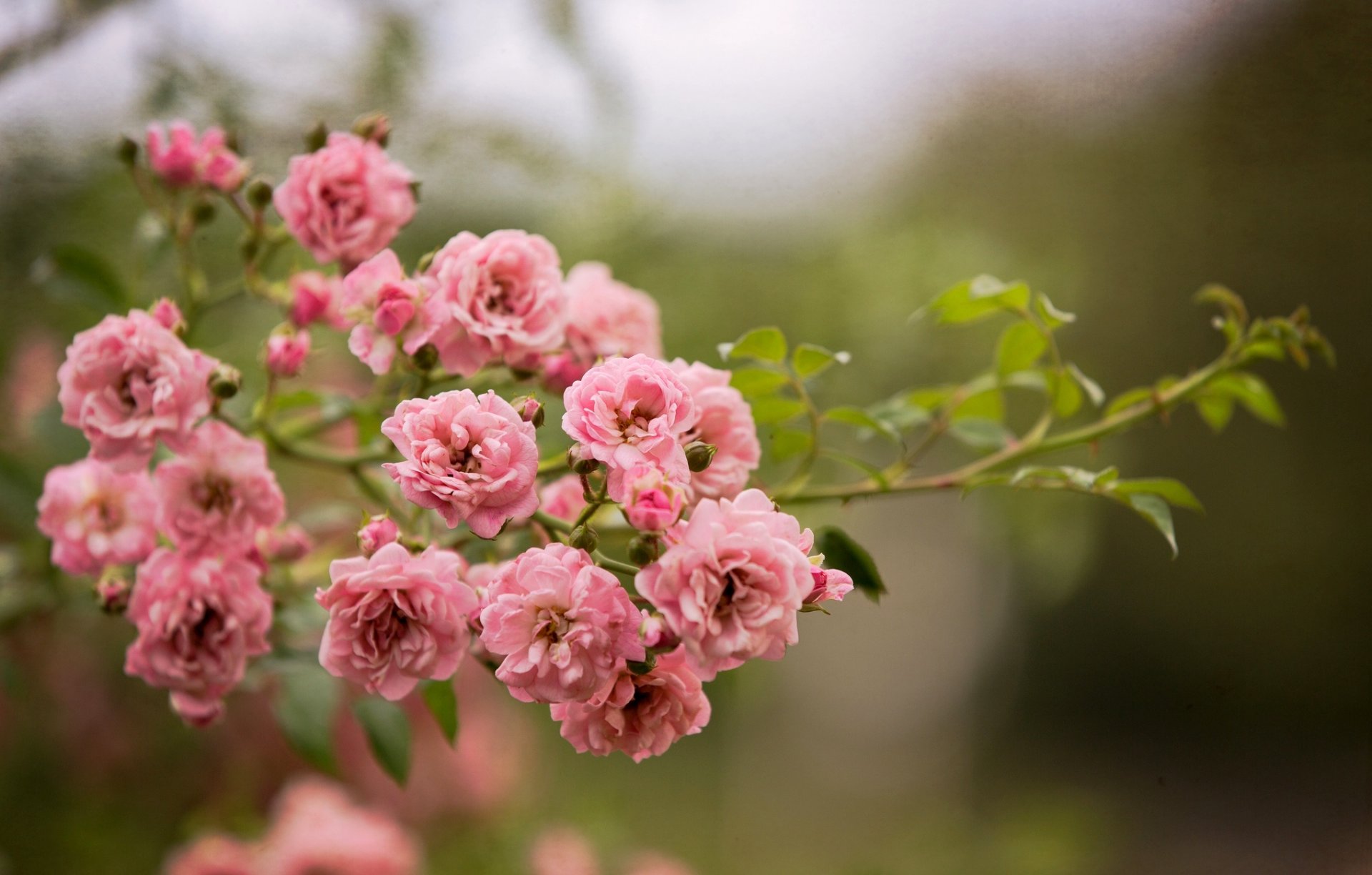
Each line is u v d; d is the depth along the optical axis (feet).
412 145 3.60
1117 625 6.63
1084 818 5.90
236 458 2.41
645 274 4.27
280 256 3.40
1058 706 6.85
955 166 4.30
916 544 7.16
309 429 2.74
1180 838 5.61
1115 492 2.55
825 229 4.50
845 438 4.25
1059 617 6.87
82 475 2.50
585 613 2.14
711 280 4.39
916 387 4.74
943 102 3.91
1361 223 4.33
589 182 3.95
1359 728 5.83
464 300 2.35
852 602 7.10
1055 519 5.13
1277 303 4.73
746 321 4.42
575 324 2.56
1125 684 6.59
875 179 4.26
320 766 2.68
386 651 2.22
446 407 2.19
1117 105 3.82
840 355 2.57
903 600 7.14
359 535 2.26
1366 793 5.44
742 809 5.92
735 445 2.36
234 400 2.85
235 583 2.42
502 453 2.16
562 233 3.99
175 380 2.35
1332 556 5.89
